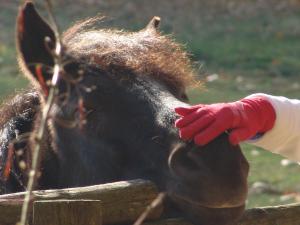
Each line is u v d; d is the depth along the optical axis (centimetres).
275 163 1909
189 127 538
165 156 574
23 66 679
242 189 524
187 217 556
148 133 595
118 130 614
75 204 519
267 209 604
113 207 550
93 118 627
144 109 607
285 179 1792
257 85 2691
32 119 736
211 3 3756
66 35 722
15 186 720
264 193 1698
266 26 3519
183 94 656
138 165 600
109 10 3525
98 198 546
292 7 3800
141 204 559
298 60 3062
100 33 701
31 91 750
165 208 568
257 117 575
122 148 610
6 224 521
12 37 3072
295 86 2725
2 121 748
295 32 3441
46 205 516
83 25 738
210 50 3108
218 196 523
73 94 638
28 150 709
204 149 531
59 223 517
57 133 672
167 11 3603
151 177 583
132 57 648
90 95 627
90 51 651
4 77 2416
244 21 3575
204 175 525
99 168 633
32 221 523
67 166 673
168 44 698
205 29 3412
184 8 3659
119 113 615
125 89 623
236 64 2962
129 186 556
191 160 533
